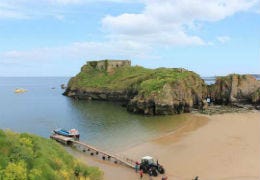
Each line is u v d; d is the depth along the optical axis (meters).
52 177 19.38
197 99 120.44
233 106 125.81
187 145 62.41
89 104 143.00
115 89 151.00
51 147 24.12
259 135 70.06
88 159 55.91
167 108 107.19
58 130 78.56
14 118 108.44
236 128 78.81
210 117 99.56
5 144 19.58
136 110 111.62
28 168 19.02
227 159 52.28
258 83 130.25
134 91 135.00
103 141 70.44
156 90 109.62
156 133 76.56
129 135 75.88
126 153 59.06
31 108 134.75
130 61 179.50
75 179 22.20
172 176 45.47
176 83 112.12
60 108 132.25
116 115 109.00
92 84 163.00
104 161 54.53
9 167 17.94
